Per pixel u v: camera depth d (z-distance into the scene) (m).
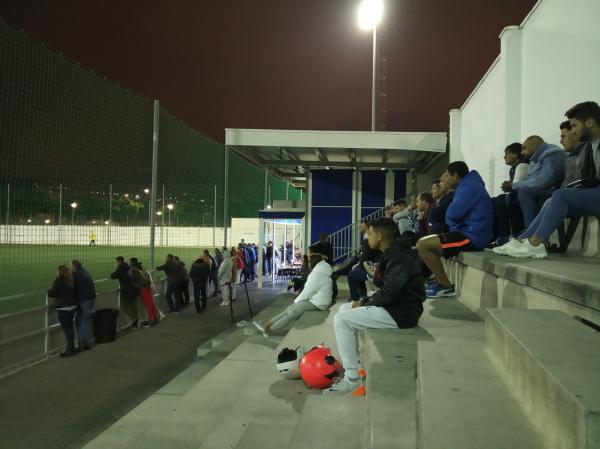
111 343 10.05
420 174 17.23
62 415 6.02
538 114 8.00
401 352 3.24
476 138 11.53
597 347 1.77
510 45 8.93
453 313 4.72
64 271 8.93
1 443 5.20
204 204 20.25
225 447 3.69
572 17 6.72
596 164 4.24
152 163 13.84
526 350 1.76
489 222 5.14
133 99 13.76
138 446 4.11
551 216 4.02
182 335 10.93
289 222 20.91
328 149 14.62
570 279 2.47
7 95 9.38
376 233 4.03
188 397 5.20
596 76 6.05
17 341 8.14
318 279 7.39
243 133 14.01
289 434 3.62
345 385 4.02
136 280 11.74
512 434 1.56
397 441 2.06
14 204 14.77
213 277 17.41
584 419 1.16
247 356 6.82
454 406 1.80
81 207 16.91
